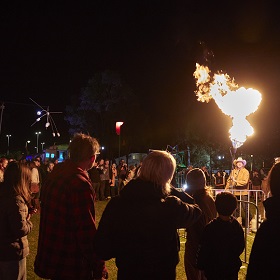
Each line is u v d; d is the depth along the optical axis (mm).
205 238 4090
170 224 2965
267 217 2852
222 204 4051
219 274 4004
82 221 3193
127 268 2916
